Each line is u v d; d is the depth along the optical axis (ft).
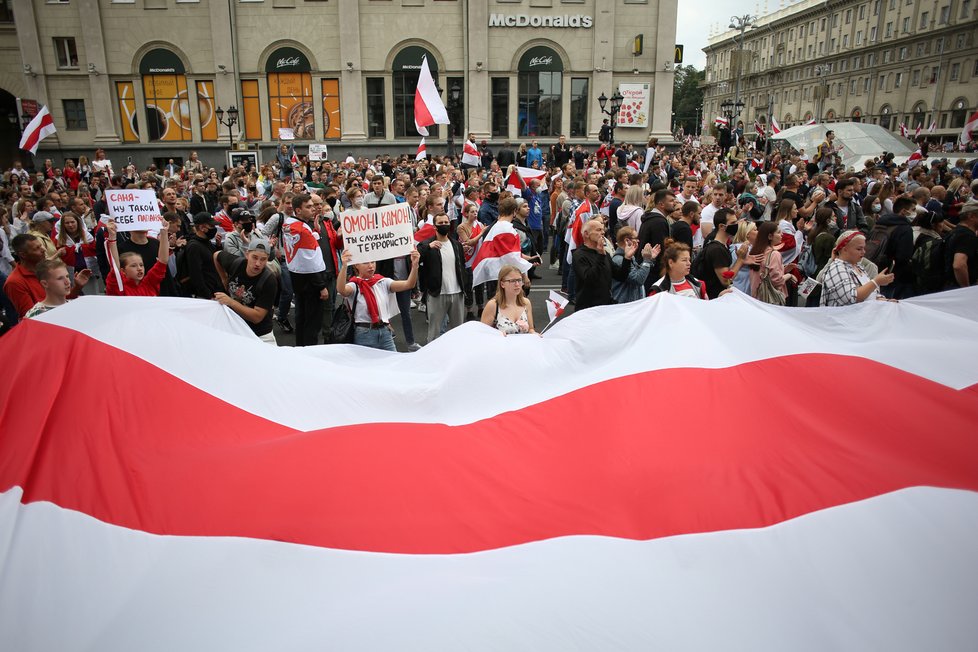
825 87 255.50
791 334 13.50
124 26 105.60
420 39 107.86
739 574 8.05
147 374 11.96
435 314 27.14
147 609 7.56
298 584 8.00
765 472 9.86
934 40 216.13
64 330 12.29
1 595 7.84
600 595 7.65
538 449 11.22
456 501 9.71
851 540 8.38
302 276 24.79
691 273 22.68
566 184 46.83
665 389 12.22
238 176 53.83
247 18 106.32
